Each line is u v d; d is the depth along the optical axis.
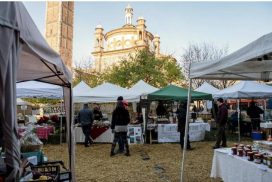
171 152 8.59
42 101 26.09
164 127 11.03
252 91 11.35
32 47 2.23
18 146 1.89
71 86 4.57
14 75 1.86
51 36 57.91
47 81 4.46
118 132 8.07
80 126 10.99
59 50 56.72
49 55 2.76
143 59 28.59
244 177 3.80
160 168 6.35
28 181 2.61
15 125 1.86
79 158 7.68
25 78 4.21
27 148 3.73
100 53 55.62
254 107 12.72
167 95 9.82
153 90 12.06
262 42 2.89
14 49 1.87
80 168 6.41
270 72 5.03
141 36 53.91
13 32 1.84
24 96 9.71
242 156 4.13
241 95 11.33
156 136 10.98
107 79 31.61
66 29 59.44
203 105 24.11
